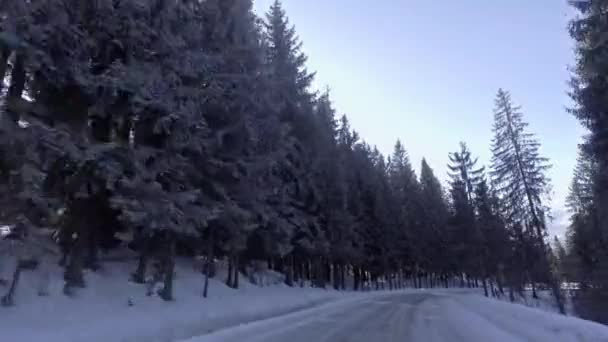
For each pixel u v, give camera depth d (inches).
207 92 570.3
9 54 353.4
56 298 394.6
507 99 1519.4
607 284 1198.3
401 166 2832.2
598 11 572.4
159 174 520.7
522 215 1439.5
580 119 669.9
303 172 1113.4
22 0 334.0
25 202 354.9
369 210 1840.6
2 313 327.0
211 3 661.9
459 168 2142.0
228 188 665.6
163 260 568.7
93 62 464.1
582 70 625.3
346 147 1769.2
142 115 484.4
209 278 767.1
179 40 526.0
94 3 421.1
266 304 657.0
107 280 511.5
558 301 1328.7
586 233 1430.9
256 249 874.1
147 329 350.6
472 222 1929.1
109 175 413.4
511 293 1590.8
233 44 692.7
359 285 2009.1
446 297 1144.2
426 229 2426.2
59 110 430.9
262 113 737.0
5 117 347.9
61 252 489.7
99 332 316.8
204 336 367.6
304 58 1190.3
